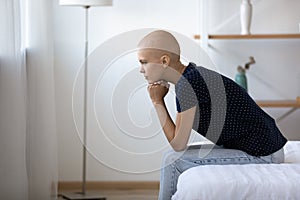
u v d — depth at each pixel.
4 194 3.85
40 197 4.42
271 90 5.18
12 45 3.81
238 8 5.09
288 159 2.90
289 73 5.16
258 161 2.73
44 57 4.41
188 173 2.48
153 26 5.14
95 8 5.11
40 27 4.38
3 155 3.82
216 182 2.36
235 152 2.74
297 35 4.84
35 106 4.38
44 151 4.43
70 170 5.22
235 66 5.17
